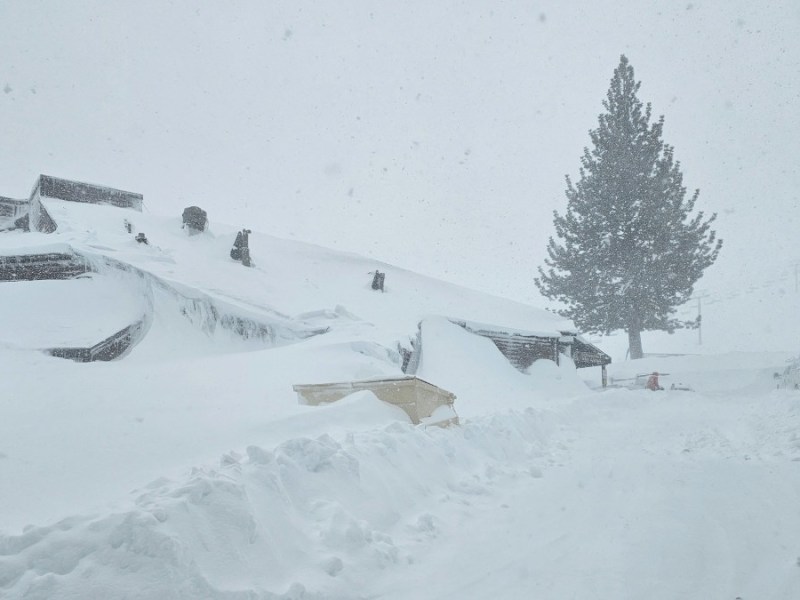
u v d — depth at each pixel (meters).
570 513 5.79
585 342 38.03
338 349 21.28
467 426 9.73
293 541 4.23
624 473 7.82
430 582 4.00
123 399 11.67
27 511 4.77
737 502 5.88
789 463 7.86
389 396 10.00
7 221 44.12
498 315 37.41
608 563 4.23
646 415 18.30
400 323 29.14
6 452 6.80
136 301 24.52
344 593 3.74
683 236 46.03
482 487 6.98
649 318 47.50
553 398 26.00
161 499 3.90
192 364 18.69
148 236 34.41
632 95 49.84
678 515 5.46
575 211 49.59
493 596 3.70
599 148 50.19
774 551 4.36
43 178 40.09
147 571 3.28
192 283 26.64
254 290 29.72
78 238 27.78
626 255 46.94
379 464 6.26
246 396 12.74
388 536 4.78
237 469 4.68
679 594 3.62
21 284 23.78
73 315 22.55
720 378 34.06
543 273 50.06
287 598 3.47
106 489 5.53
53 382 13.68
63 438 7.72
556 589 3.78
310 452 5.46
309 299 31.17
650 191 46.91
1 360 17.89
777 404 15.56
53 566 3.25
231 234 37.12
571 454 10.29
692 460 8.55
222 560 3.66
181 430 8.32
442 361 28.48
